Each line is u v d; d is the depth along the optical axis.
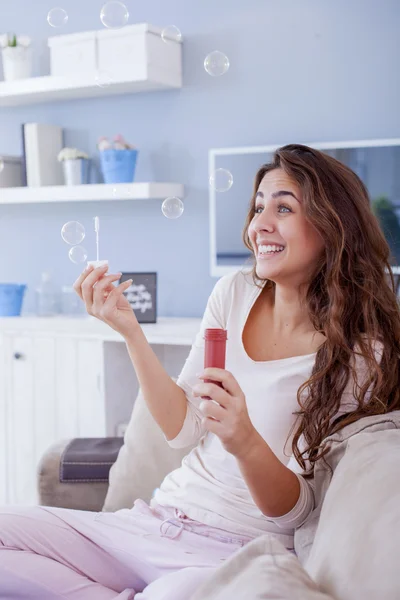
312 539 1.29
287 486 1.31
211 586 0.97
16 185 3.52
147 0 3.23
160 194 3.09
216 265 3.14
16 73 3.36
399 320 1.50
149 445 1.96
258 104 3.06
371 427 1.32
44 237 3.59
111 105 3.36
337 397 1.40
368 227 1.50
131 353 1.50
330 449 1.34
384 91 2.84
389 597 0.86
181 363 3.23
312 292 1.51
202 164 3.19
